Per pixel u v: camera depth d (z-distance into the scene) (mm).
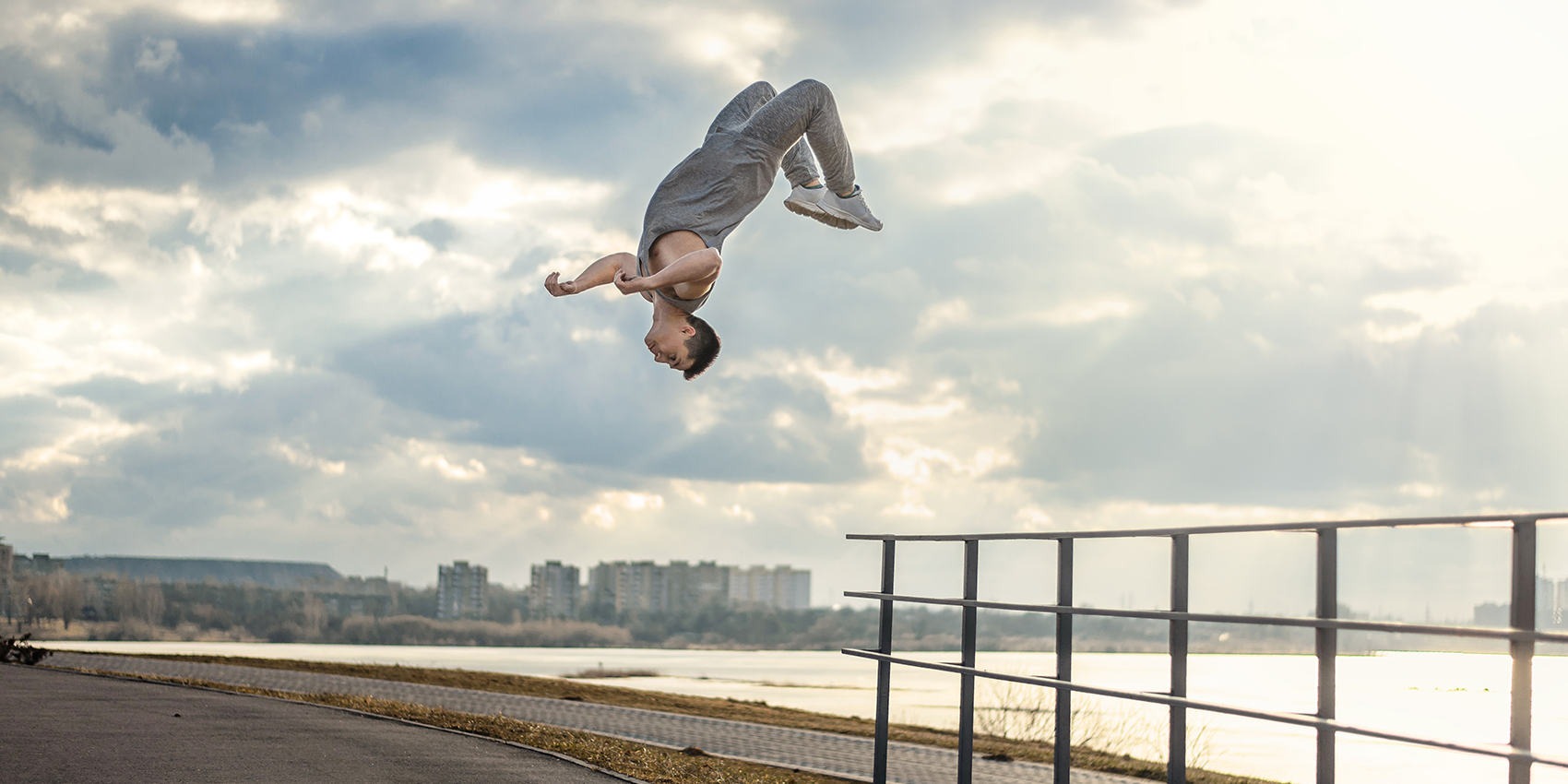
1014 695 18812
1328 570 5223
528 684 24391
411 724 12258
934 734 18578
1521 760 4246
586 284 5062
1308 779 14883
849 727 19109
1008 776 13438
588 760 10094
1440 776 15375
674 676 55531
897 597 8023
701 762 11875
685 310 5258
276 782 7648
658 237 5156
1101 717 18750
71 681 16031
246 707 13094
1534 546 4445
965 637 7590
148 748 9016
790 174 6070
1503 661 75562
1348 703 30172
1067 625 6840
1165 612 5910
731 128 5402
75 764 8047
